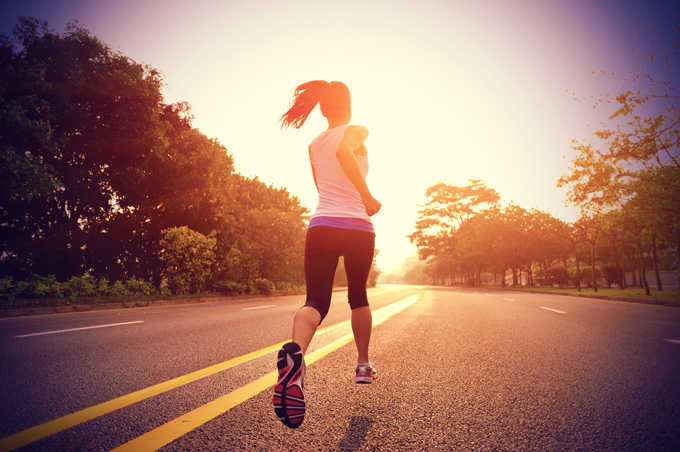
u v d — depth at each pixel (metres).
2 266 15.55
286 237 28.75
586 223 22.77
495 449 1.65
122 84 14.91
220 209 20.91
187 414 2.03
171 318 7.19
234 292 20.61
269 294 24.20
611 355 3.69
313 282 1.88
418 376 2.90
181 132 19.08
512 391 2.52
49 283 11.48
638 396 2.41
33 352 3.70
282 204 36.59
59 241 16.28
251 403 2.22
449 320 6.71
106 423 1.89
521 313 8.07
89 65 15.05
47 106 13.14
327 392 2.48
